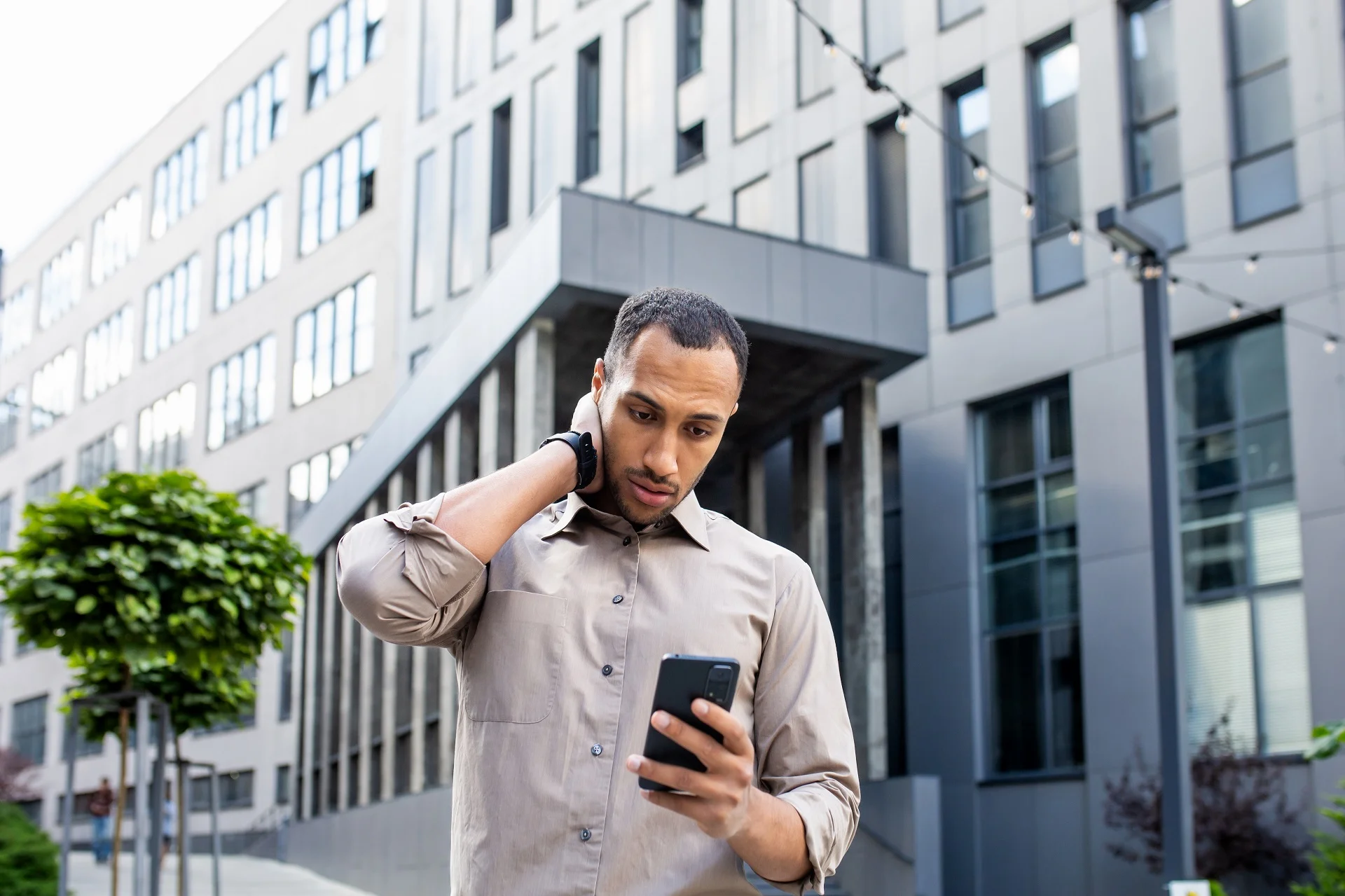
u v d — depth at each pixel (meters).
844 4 17.41
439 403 15.59
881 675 13.59
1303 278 12.77
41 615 6.90
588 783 1.67
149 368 34.78
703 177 18.47
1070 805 13.95
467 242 22.39
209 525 7.14
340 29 28.94
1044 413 15.12
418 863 13.38
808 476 14.95
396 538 1.68
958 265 16.05
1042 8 15.39
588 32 20.47
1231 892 12.24
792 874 1.60
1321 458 12.39
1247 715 12.74
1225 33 13.73
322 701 22.27
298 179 29.44
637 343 1.69
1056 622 14.58
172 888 15.56
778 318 12.69
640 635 1.73
